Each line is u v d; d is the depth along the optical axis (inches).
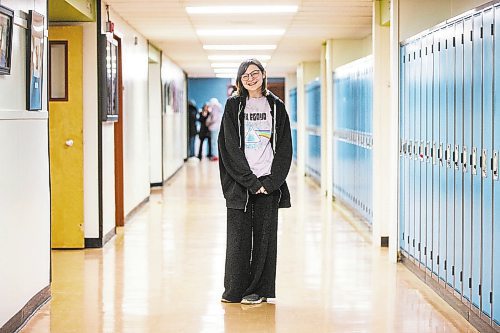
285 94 1010.7
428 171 241.1
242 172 213.3
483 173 185.2
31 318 205.8
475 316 195.0
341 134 463.5
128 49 412.8
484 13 182.1
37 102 209.3
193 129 981.8
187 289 241.4
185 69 839.7
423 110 246.7
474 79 190.9
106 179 330.0
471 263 196.7
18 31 193.9
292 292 237.5
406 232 275.6
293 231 362.9
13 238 188.9
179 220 401.4
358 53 495.5
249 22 405.1
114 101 339.3
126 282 251.4
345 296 232.1
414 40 259.9
